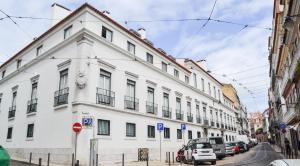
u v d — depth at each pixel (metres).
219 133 42.97
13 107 24.83
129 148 20.66
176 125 28.55
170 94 28.56
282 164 4.79
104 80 19.64
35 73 22.80
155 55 27.03
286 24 15.84
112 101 19.84
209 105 40.12
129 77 22.28
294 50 18.53
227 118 50.62
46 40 22.61
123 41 22.34
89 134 17.16
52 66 20.81
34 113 21.34
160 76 27.17
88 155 16.72
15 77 25.91
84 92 17.70
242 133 68.31
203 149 19.05
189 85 33.28
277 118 47.84
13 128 23.84
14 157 21.67
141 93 23.58
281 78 33.75
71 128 17.30
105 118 18.86
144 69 24.59
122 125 20.42
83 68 17.97
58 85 19.66
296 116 22.12
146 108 23.88
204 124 36.12
